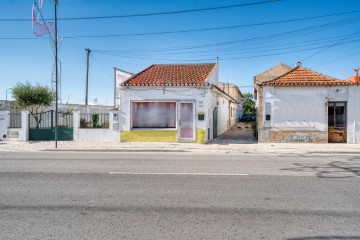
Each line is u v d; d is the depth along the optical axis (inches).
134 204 217.0
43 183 282.4
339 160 437.1
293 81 684.7
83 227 173.5
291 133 682.2
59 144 654.5
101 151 565.0
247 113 2153.1
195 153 531.2
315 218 188.9
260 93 694.5
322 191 253.9
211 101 758.5
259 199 230.2
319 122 674.8
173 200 227.1
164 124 693.3
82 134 721.0
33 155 497.0
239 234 163.8
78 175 319.6
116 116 703.1
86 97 1191.6
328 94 671.1
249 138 819.4
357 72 957.8
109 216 191.8
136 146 612.1
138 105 698.8
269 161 426.6
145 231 167.6
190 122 684.1
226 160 436.5
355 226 175.8
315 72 717.3
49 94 963.3
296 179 300.7
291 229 171.2
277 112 685.9
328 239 157.9
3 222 182.1
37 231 167.9
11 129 725.9
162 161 425.4
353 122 666.2
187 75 763.4
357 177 311.1
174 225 176.6
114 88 832.9
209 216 192.1
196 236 160.9
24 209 206.1
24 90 919.0
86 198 232.4
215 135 847.1
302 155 501.4
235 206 212.8
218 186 270.4
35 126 746.8
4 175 319.9
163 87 684.7
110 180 295.0
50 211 201.8
